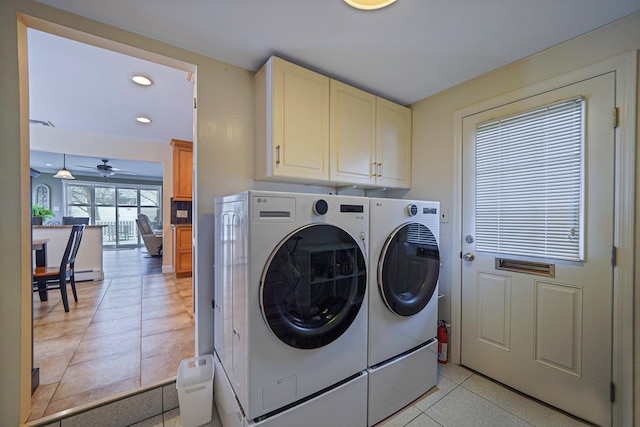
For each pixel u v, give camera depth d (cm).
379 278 152
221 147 182
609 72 145
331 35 154
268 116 173
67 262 294
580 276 154
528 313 175
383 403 156
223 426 150
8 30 127
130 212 916
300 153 178
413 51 169
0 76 126
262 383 117
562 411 161
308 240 129
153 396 161
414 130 245
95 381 167
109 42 149
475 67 187
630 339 138
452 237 216
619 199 142
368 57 176
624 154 140
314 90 185
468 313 206
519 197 179
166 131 397
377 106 221
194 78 179
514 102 181
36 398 151
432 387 184
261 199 117
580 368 154
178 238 434
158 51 160
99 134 416
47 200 784
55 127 379
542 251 168
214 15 139
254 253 115
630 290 138
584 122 153
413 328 172
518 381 179
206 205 178
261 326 117
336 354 137
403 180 241
